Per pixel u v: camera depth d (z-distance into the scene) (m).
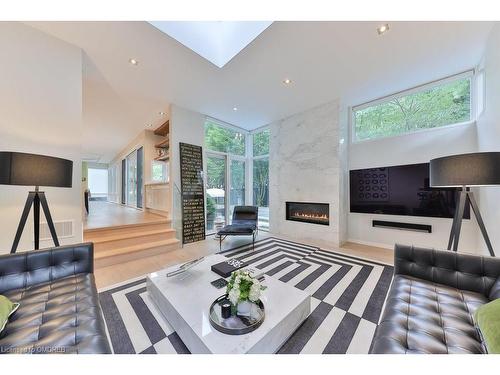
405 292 1.43
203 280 1.86
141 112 4.38
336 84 3.24
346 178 4.10
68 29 2.11
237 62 2.65
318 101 3.88
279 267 2.79
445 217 3.03
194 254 3.40
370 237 3.85
